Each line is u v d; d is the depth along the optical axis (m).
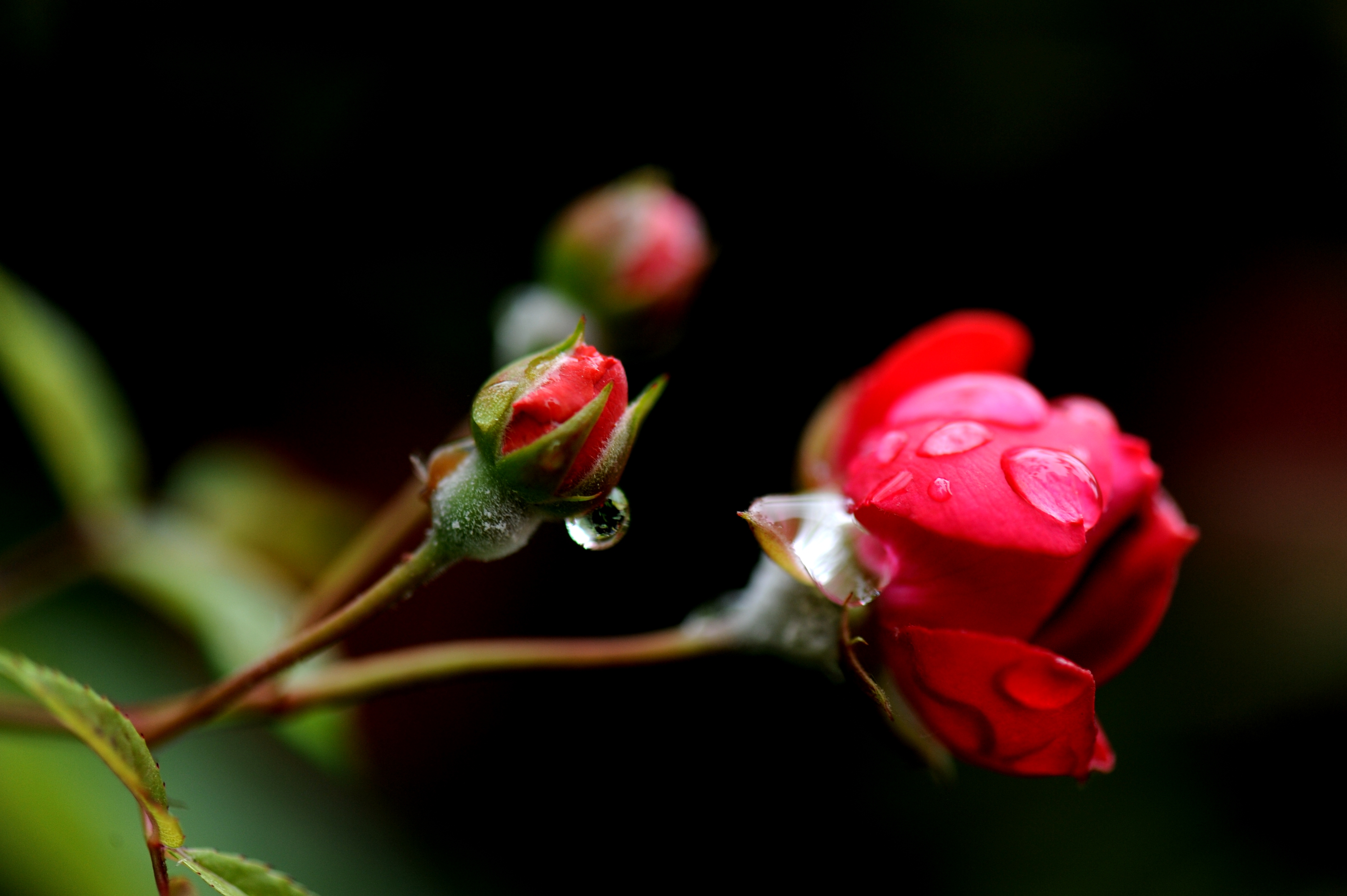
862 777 0.53
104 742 0.31
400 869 0.47
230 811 0.43
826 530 0.34
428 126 0.47
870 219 0.52
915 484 0.32
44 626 0.41
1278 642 0.55
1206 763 0.52
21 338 0.39
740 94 0.49
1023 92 0.49
